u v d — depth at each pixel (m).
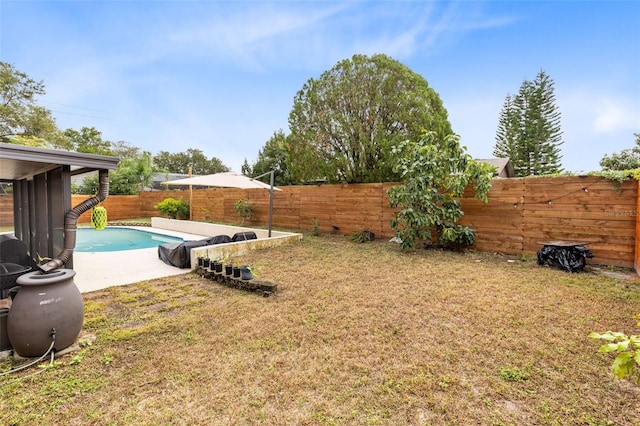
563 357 3.00
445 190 8.55
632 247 6.11
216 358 3.05
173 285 5.50
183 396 2.50
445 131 10.33
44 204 4.75
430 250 8.39
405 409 2.35
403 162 8.12
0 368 2.86
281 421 2.24
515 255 7.56
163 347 3.26
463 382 2.64
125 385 2.62
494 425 2.18
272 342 3.36
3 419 2.23
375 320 3.92
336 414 2.30
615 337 1.38
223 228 12.62
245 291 5.15
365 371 2.82
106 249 10.27
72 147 23.05
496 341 3.33
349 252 8.27
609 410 2.30
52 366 2.88
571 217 6.80
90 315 4.10
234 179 10.05
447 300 4.59
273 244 9.22
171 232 14.38
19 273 4.51
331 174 11.24
